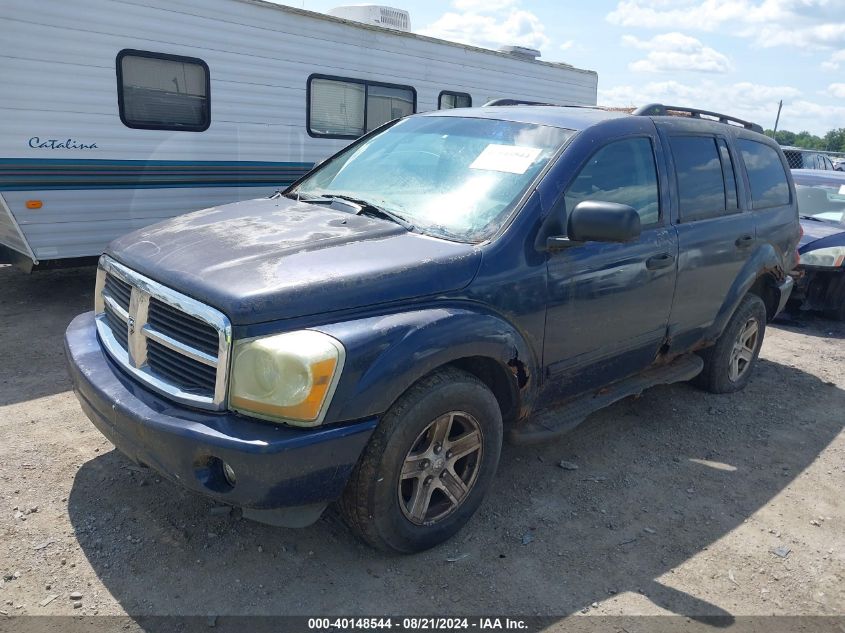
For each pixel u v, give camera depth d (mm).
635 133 4074
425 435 3062
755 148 5289
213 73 7250
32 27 5961
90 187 6590
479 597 2945
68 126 6336
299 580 2973
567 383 3777
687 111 4801
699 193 4512
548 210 3453
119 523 3256
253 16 7441
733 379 5445
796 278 7812
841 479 4219
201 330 2750
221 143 7488
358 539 3123
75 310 6605
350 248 3113
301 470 2623
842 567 3340
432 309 2992
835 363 6551
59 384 4781
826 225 8508
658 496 3863
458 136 4039
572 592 3020
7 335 5762
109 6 6383
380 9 9203
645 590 3068
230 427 2611
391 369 2760
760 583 3176
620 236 3264
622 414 4945
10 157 6035
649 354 4312
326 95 8336
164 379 2887
